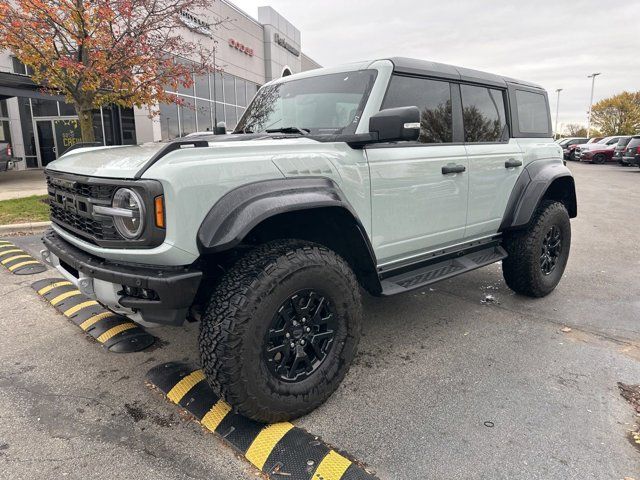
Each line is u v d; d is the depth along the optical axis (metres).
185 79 9.18
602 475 2.22
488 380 3.09
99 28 8.00
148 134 17.50
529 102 4.65
